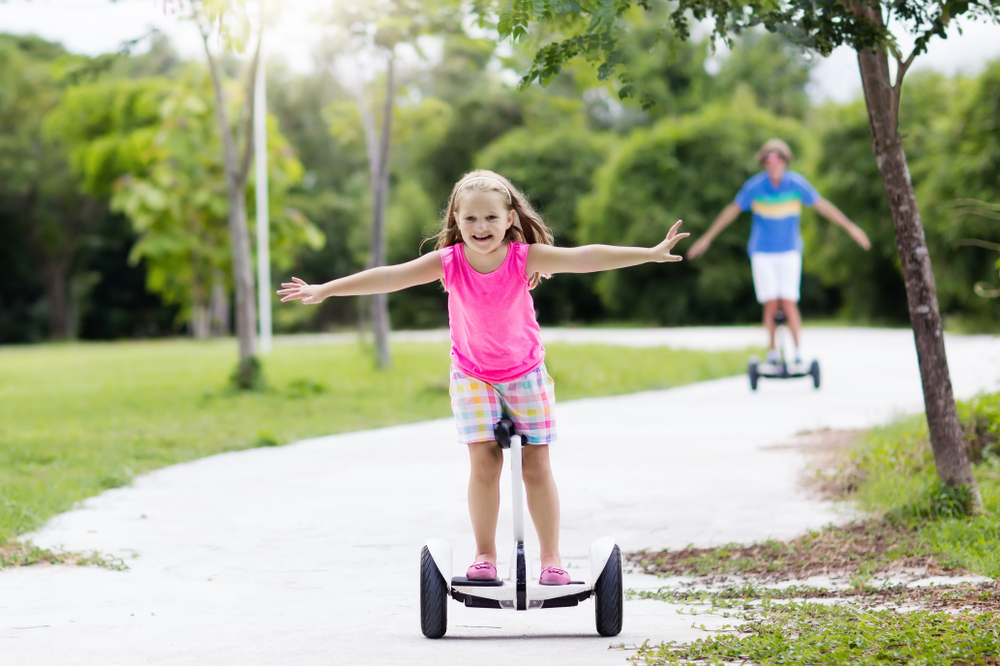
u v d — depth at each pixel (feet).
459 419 18.53
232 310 245.86
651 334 134.00
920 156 118.01
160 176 154.10
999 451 32.37
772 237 56.29
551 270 17.99
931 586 20.59
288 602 20.93
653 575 23.50
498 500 19.12
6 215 230.07
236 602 20.88
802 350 86.58
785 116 205.87
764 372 58.13
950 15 24.09
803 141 147.33
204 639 17.71
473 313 18.06
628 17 44.27
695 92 189.16
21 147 213.66
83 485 34.42
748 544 25.82
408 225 209.15
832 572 22.89
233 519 29.71
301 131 246.06
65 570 23.76
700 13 25.34
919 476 29.32
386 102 75.87
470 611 20.52
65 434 48.47
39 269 236.22
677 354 87.71
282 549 26.11
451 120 210.79
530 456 19.01
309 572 23.76
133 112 168.76
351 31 63.41
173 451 42.50
